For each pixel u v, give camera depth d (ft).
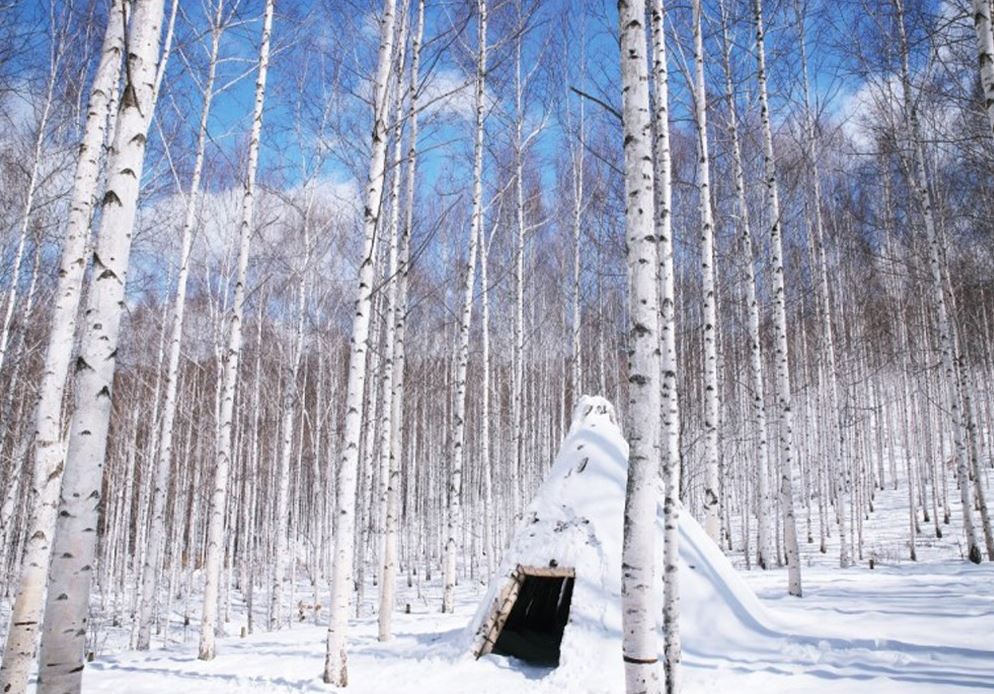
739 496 90.22
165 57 31.89
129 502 65.92
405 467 99.66
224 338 55.16
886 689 17.63
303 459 89.10
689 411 73.72
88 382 11.81
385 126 25.99
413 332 77.10
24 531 64.95
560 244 79.51
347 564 23.71
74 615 11.09
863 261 78.54
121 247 12.53
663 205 21.45
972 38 30.55
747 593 26.30
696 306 74.84
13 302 38.45
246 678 25.25
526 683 22.17
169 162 39.47
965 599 29.40
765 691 18.83
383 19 26.04
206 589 30.63
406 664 25.46
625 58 14.29
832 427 77.15
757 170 59.36
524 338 76.43
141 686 24.61
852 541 57.26
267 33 34.83
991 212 53.11
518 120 53.26
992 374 87.92
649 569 12.30
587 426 30.45
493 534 71.82
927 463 80.79
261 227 49.73
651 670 11.84
